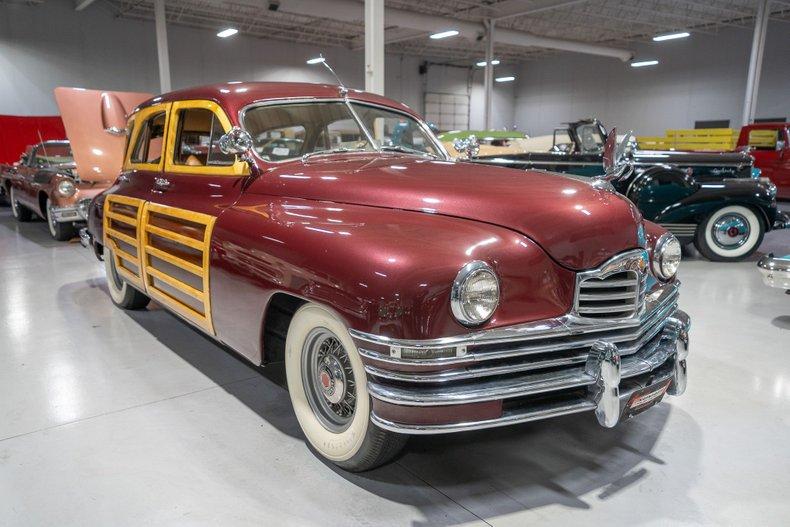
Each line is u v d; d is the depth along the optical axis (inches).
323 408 95.7
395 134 139.7
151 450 100.1
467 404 75.5
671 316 100.7
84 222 309.7
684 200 262.7
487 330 76.9
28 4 657.0
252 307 97.9
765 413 113.7
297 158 118.0
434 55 1018.1
